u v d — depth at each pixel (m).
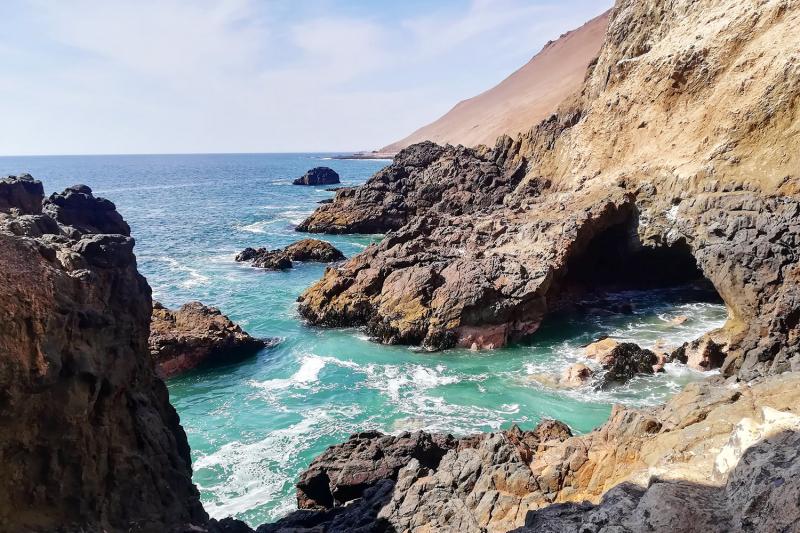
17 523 8.26
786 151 29.75
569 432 17.39
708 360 24.19
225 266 48.53
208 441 20.30
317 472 16.64
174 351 25.95
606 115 45.47
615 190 36.78
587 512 9.95
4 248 8.62
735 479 7.89
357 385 24.77
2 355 7.96
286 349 29.11
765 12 35.31
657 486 8.41
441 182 67.38
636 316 32.12
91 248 11.75
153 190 124.44
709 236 29.66
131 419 11.43
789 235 23.72
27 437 8.64
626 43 50.44
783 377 14.20
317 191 120.00
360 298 32.47
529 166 63.16
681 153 35.81
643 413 14.41
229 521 12.97
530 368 25.80
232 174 189.12
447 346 28.58
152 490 10.95
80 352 9.59
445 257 34.41
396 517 12.52
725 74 36.03
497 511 12.09
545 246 32.56
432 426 20.88
